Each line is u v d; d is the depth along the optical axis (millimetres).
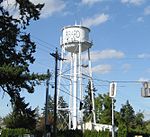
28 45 34031
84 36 65000
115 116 94188
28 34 33938
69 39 64625
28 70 33531
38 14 33375
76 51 65562
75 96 66938
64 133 68438
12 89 33438
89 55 67375
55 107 45812
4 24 32031
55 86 45812
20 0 32469
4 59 32844
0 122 89375
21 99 34281
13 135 67375
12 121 68938
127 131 83062
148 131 98875
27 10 32844
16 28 32406
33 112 36031
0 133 70062
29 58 34125
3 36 32062
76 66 65688
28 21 33156
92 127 82000
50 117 93688
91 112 79625
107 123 92812
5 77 31938
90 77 68250
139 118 108562
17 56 33531
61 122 91250
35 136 62500
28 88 33312
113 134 53312
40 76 33281
